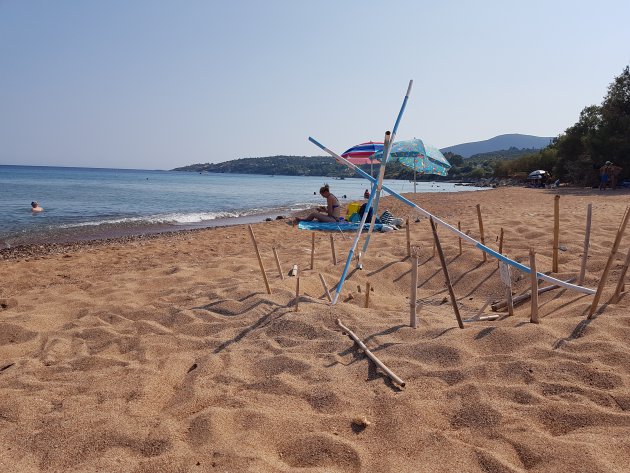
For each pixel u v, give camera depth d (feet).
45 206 76.38
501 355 10.18
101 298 17.24
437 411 8.51
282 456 7.62
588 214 15.01
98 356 11.82
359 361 10.62
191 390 9.80
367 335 11.94
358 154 38.45
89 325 14.34
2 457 7.74
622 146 87.81
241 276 19.11
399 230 32.78
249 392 9.68
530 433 7.57
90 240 42.29
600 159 92.12
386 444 7.72
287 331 12.71
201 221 60.95
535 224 28.07
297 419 8.45
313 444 7.73
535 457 7.07
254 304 14.78
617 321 11.34
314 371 10.30
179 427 8.34
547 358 9.87
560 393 8.70
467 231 27.35
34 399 9.64
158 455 7.62
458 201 65.62
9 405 9.38
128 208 78.89
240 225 49.65
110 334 13.46
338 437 7.86
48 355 12.23
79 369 11.34
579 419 7.89
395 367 10.21
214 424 8.26
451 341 10.84
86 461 7.55
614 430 7.49
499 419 8.05
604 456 6.84
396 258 21.30
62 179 223.51
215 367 10.94
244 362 11.19
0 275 23.40
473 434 7.84
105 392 9.84
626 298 12.91
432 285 18.76
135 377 10.39
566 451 7.02
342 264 20.13
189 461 7.32
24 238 43.65
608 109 92.84
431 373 9.78
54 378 10.87
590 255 18.71
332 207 40.55
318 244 28.81
